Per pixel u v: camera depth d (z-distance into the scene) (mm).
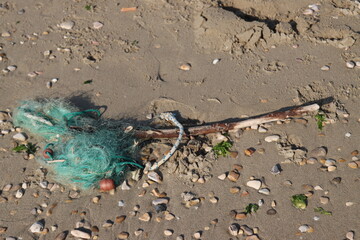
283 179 2396
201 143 2482
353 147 2436
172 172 2432
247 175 2414
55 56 2736
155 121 2537
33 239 2354
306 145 2453
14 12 2902
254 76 2611
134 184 2426
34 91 2646
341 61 2617
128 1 2885
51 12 2885
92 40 2768
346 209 2334
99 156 2418
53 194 2422
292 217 2334
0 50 2773
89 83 2650
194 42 2723
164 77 2646
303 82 2576
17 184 2447
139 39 2756
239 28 2699
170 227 2346
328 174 2395
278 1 2777
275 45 2684
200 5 2805
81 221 2369
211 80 2617
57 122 2541
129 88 2627
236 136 2486
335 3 2773
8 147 2521
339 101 2525
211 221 2346
